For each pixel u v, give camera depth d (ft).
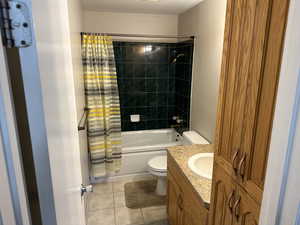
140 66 11.29
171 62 11.60
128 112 11.76
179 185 5.63
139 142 12.01
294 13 1.58
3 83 1.38
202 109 8.56
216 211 3.78
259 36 2.47
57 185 2.26
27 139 1.65
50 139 2.01
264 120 2.48
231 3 3.02
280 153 1.75
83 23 9.63
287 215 1.71
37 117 1.69
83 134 7.02
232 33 3.05
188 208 5.07
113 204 8.20
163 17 11.16
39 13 1.81
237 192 3.09
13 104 1.54
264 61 2.41
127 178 10.07
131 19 10.87
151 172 8.36
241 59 2.86
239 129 2.97
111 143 9.57
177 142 10.77
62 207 2.49
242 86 2.86
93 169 9.27
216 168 3.67
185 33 10.28
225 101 3.32
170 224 6.71
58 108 2.48
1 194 1.34
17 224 1.53
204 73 8.28
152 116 12.17
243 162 2.89
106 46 8.65
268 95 2.39
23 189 1.62
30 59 1.60
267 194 1.97
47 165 1.83
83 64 8.43
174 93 12.10
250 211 2.82
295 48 1.57
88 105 8.63
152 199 8.50
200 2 8.41
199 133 8.91
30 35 1.58
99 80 8.77
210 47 7.73
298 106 1.56
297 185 1.60
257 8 2.49
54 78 2.33
